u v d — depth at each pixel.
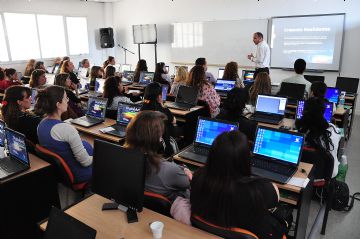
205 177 1.34
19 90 2.79
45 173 2.37
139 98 5.48
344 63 6.46
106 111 3.68
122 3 9.66
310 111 2.47
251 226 1.32
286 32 6.95
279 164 2.21
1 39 7.58
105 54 10.23
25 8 7.88
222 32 7.88
